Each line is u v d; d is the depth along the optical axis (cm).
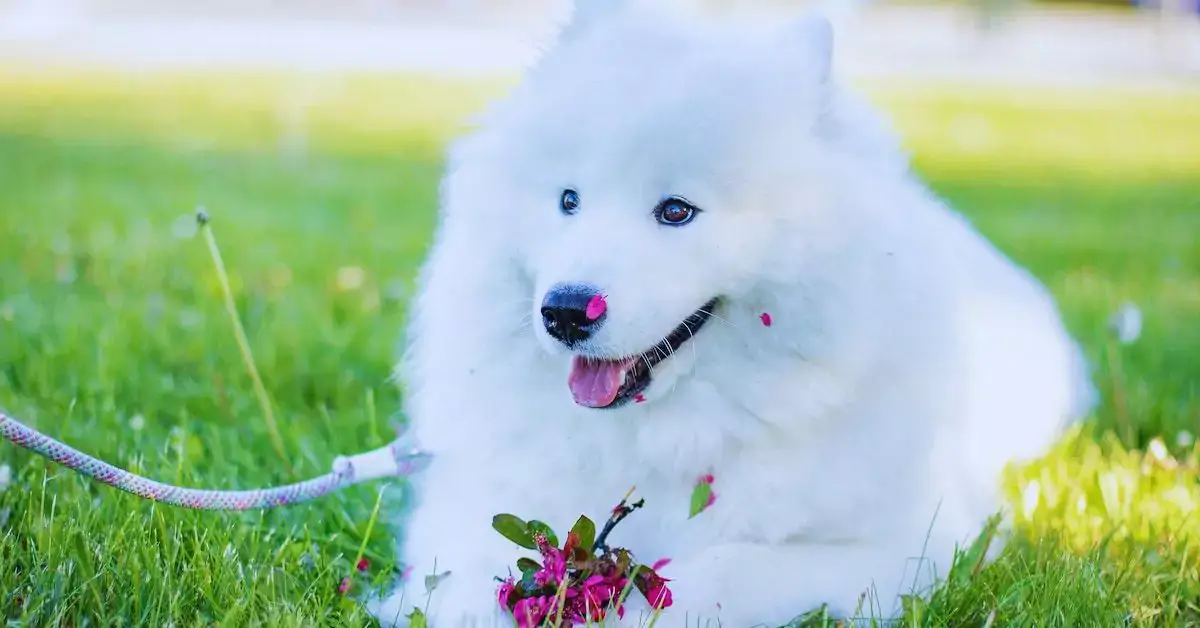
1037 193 995
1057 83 1709
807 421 288
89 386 453
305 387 484
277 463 402
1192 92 1650
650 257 277
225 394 456
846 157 295
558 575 275
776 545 297
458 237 309
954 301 337
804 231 277
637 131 278
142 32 1978
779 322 281
